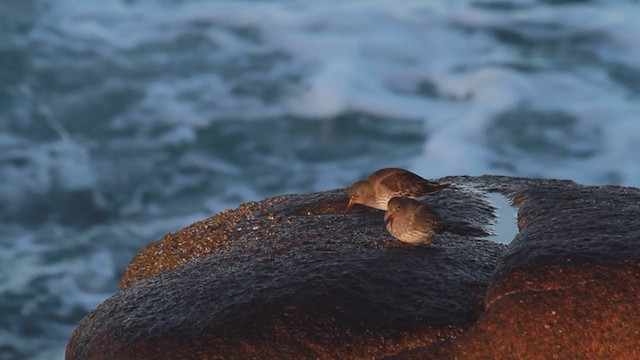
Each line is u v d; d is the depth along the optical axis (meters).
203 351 11.15
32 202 31.50
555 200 13.73
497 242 13.20
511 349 10.96
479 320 11.23
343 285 11.80
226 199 32.09
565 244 11.83
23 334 25.06
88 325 12.34
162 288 12.46
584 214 12.73
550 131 34.97
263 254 12.96
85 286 27.45
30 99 37.72
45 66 40.22
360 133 35.38
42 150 34.62
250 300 11.66
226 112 36.88
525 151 34.03
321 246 12.99
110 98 37.94
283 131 35.56
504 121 35.72
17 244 29.19
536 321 11.02
